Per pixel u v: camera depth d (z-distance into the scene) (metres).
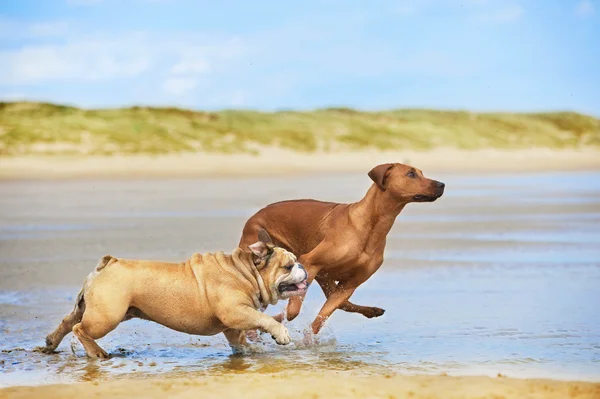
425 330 11.25
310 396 7.99
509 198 30.41
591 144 73.94
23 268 15.97
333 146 60.41
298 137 61.12
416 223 22.91
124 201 29.45
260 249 9.95
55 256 17.33
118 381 8.75
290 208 11.24
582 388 8.16
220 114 64.25
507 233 20.69
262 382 8.53
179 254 17.42
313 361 9.84
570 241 19.20
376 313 11.42
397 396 7.96
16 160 46.28
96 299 9.65
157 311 9.79
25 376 9.20
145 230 21.25
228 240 19.42
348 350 10.34
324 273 10.85
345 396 7.98
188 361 9.95
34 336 11.05
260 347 10.41
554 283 14.33
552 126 78.69
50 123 55.44
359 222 10.55
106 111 60.75
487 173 48.25
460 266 16.08
